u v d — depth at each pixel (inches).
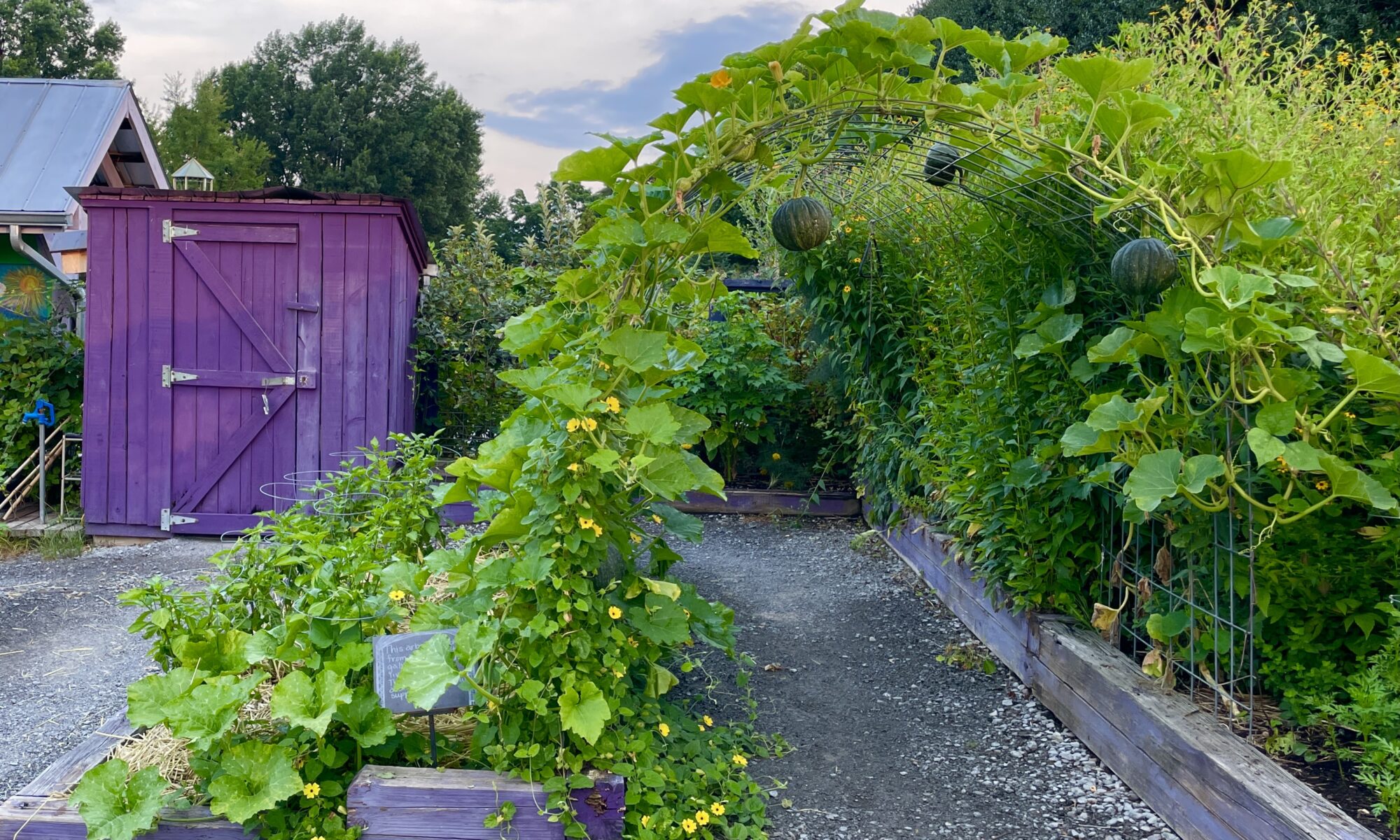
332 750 97.9
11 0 1229.1
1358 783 98.2
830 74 113.7
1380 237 106.9
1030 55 112.8
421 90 1505.9
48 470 284.2
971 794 121.2
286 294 253.4
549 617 102.7
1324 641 112.3
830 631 189.6
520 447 107.3
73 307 321.4
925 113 117.1
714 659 169.8
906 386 236.8
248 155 1222.3
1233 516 109.2
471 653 96.1
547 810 95.0
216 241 252.8
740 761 119.2
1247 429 102.2
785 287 337.7
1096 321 140.3
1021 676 157.4
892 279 233.0
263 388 255.0
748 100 115.3
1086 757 130.0
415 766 102.3
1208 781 102.1
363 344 254.7
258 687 116.4
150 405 255.6
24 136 379.9
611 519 113.0
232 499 258.1
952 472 179.9
